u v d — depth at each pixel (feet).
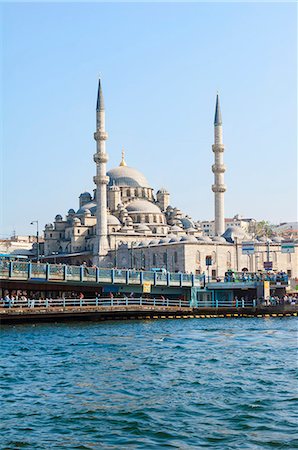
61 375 131.03
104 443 84.99
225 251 492.54
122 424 93.40
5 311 230.07
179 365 143.64
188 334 216.54
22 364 145.48
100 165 546.26
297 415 97.50
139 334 214.48
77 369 138.41
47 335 207.00
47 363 147.02
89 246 599.57
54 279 269.23
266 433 88.69
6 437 87.40
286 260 523.29
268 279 354.74
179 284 335.26
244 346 180.86
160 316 294.46
